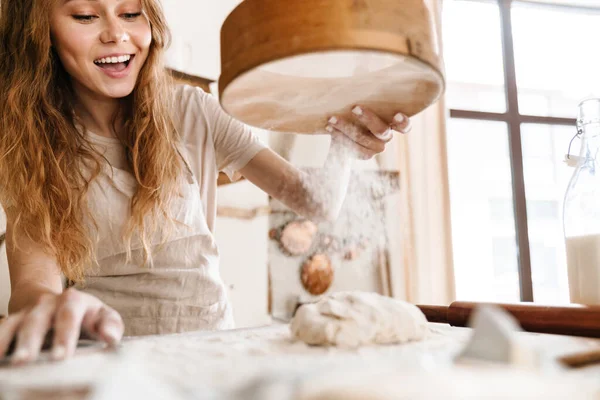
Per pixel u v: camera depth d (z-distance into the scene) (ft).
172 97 3.90
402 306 2.04
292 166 3.91
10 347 1.66
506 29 11.98
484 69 12.27
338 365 1.21
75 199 3.42
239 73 1.79
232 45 1.83
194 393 1.08
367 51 1.63
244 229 8.48
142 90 3.63
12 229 3.26
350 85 2.21
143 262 3.47
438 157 10.19
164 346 1.91
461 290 11.75
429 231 9.89
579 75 12.87
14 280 3.06
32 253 3.18
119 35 3.11
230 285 8.30
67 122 3.62
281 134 9.04
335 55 1.94
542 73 12.67
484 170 12.17
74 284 3.56
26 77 3.48
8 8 3.57
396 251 9.61
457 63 12.13
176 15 8.28
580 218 2.64
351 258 9.28
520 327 2.32
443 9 11.78
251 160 3.96
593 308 2.08
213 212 3.98
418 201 9.90
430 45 1.79
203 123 3.98
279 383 0.95
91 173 3.49
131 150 3.63
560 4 12.51
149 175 3.52
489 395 0.87
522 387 0.90
